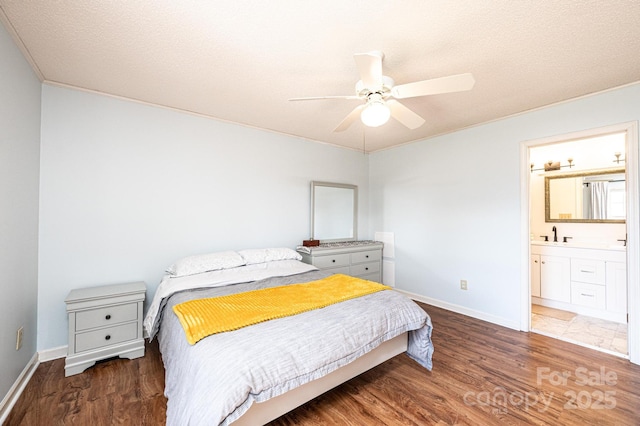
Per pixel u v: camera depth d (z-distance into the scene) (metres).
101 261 2.36
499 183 2.95
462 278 3.27
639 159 2.13
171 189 2.69
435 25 1.51
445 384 1.90
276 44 1.69
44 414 1.58
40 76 2.04
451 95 2.38
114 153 2.41
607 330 2.79
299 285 2.26
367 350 1.65
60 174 2.18
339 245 3.79
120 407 1.64
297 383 1.32
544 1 1.33
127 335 2.18
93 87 2.25
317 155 3.86
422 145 3.73
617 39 1.62
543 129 2.63
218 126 2.98
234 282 2.31
